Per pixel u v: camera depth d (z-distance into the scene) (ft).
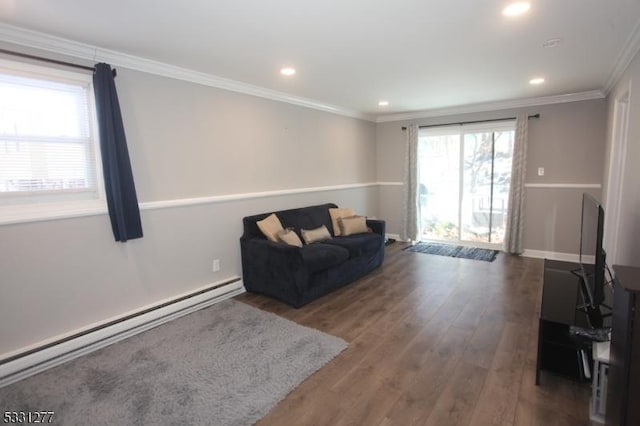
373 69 11.00
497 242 18.22
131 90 9.68
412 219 20.03
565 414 6.23
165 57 9.69
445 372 7.55
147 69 9.95
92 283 8.99
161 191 10.50
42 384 7.32
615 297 5.34
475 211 18.72
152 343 8.95
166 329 9.73
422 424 6.04
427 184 20.13
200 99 11.39
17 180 8.00
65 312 8.55
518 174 16.67
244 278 12.69
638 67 8.43
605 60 10.25
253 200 13.35
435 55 9.76
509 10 7.05
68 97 8.64
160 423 6.15
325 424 6.09
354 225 15.70
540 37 8.47
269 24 7.60
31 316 8.04
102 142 8.83
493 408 6.41
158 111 10.30
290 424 6.10
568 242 16.08
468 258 16.74
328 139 17.30
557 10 7.07
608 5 6.84
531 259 16.38
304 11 7.00
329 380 7.34
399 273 14.67
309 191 16.15
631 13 7.21
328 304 11.47
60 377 7.55
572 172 15.72
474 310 10.75
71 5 6.59
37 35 7.85
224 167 12.28
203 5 6.69
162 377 7.49
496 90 14.17
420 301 11.57
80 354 8.38
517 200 16.81
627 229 8.87
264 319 10.30
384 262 16.35
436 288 12.78
